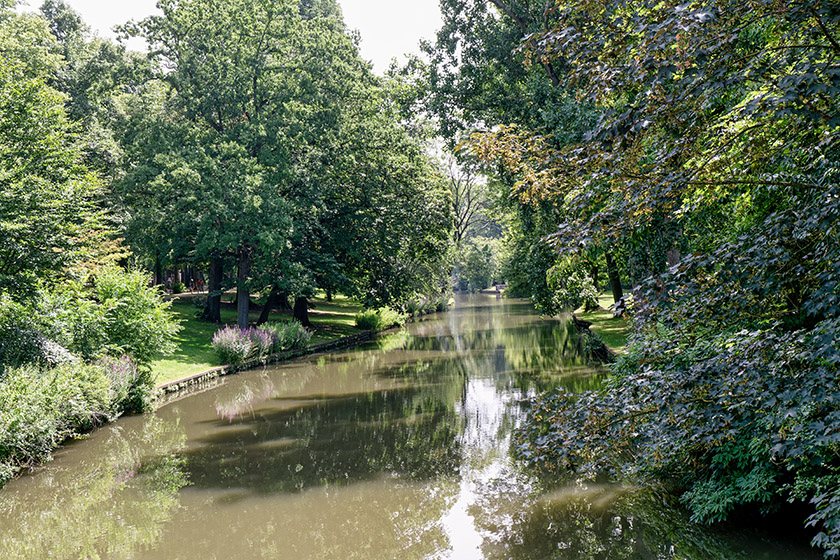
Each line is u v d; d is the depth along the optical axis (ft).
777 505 21.79
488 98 67.36
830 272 12.51
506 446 39.22
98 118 93.91
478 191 203.41
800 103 11.06
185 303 116.67
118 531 27.61
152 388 53.26
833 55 11.92
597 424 14.94
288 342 86.43
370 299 105.19
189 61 86.43
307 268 94.43
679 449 17.22
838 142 13.51
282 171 82.12
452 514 28.27
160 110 89.40
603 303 136.26
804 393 11.95
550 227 57.41
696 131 13.61
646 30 11.99
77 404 41.96
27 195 44.37
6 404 35.40
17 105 50.65
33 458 36.99
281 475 34.88
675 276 14.44
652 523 24.90
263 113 85.87
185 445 41.27
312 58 91.97
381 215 99.30
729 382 13.34
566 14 14.51
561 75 58.95
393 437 42.29
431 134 95.25
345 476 34.47
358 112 100.27
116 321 54.39
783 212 13.60
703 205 19.80
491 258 293.84
